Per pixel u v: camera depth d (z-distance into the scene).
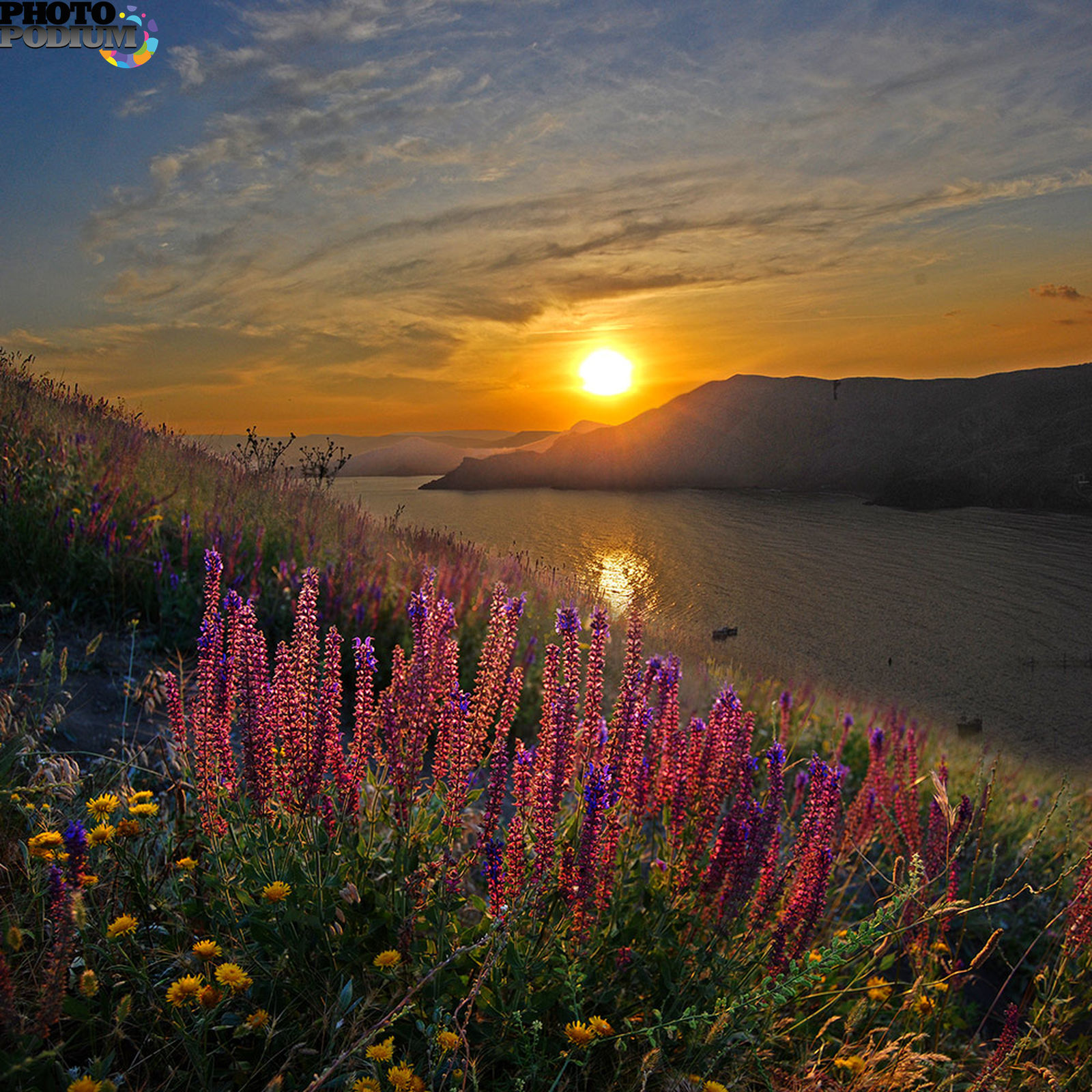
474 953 2.39
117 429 10.98
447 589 8.40
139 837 2.54
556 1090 2.16
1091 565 142.38
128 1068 1.92
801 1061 2.60
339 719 2.77
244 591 7.09
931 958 3.26
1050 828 5.11
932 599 114.50
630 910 2.99
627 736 3.14
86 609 6.41
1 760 2.73
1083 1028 3.27
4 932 2.02
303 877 2.46
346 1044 1.94
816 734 7.76
